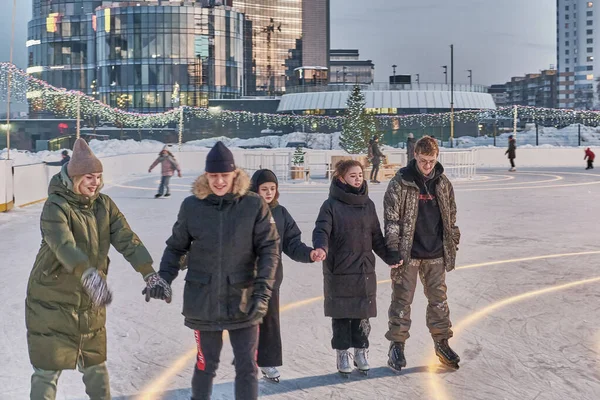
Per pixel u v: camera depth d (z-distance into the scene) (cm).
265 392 536
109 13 9669
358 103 3866
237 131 8244
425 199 573
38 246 1302
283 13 15550
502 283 944
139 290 913
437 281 580
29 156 3366
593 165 4541
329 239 562
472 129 8162
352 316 559
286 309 801
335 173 566
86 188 432
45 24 11406
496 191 2522
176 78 9588
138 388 551
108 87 9738
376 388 543
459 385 548
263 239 454
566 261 1114
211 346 454
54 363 424
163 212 1859
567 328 712
